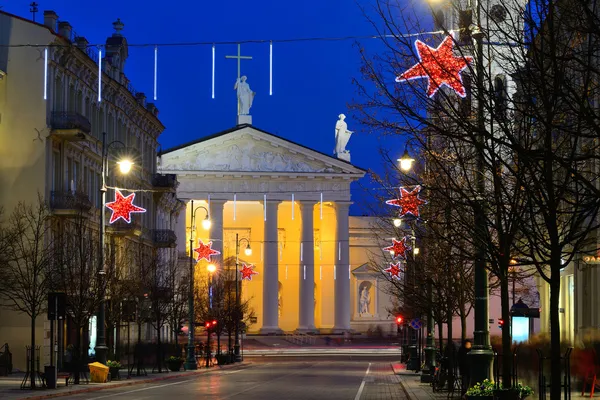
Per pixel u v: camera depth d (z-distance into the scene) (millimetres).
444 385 43062
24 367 59188
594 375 31750
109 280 59062
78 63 65500
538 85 18406
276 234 144250
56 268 55125
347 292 144625
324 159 145125
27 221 59250
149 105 91125
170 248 98000
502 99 20266
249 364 91688
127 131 81312
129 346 74250
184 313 81250
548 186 19594
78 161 66938
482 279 29047
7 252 54062
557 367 19797
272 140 144250
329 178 145125
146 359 73688
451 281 41031
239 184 144250
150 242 88312
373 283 154500
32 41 61406
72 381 51156
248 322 143875
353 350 125188
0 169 61031
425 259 46844
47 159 61219
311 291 144250
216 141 143750
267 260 143875
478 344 28875
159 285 80312
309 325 143375
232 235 154250
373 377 62656
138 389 46875
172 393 43406
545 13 18969
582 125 19047
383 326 152500
